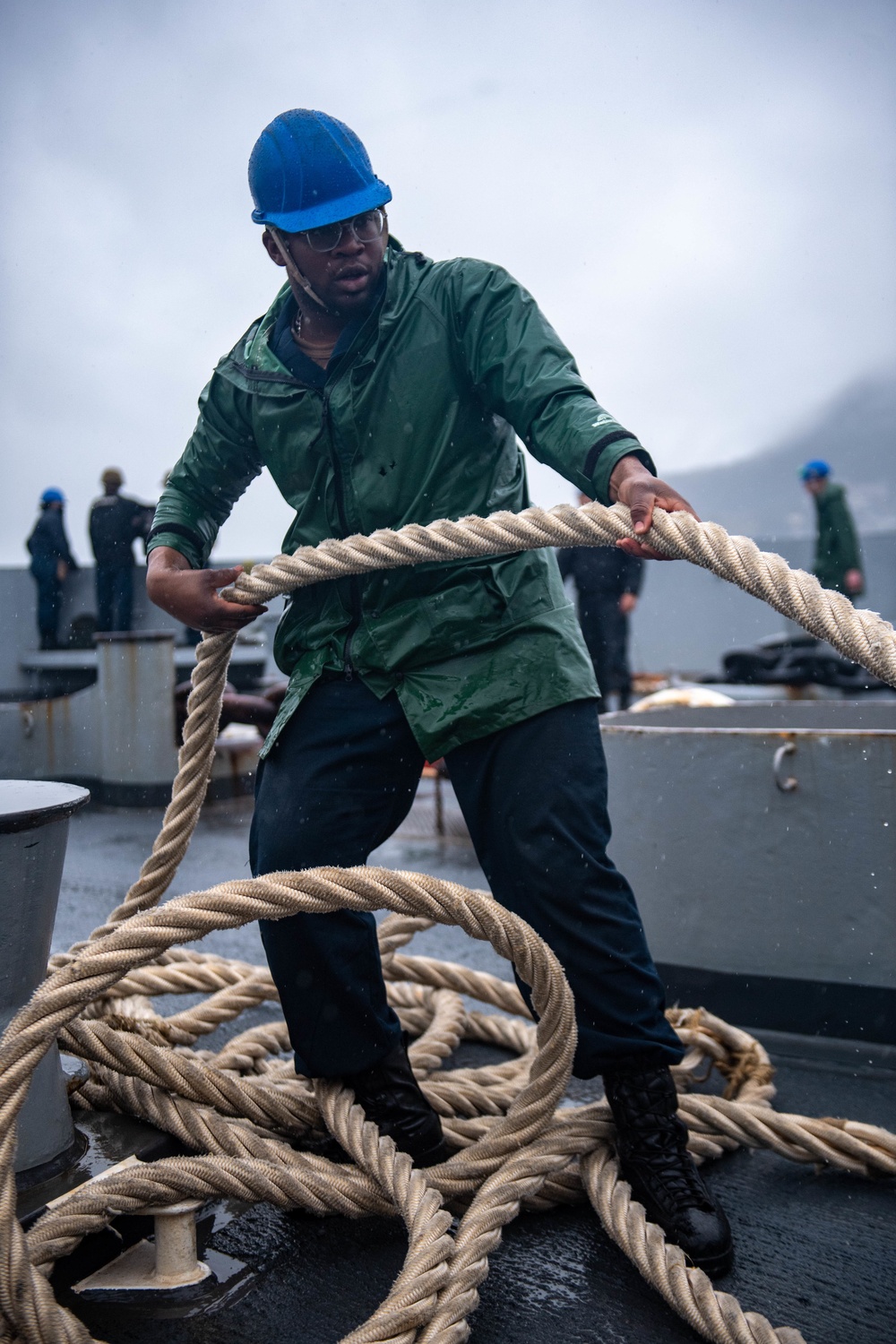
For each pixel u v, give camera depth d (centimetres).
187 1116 195
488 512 199
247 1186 179
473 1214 173
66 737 678
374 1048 199
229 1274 182
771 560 158
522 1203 197
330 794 195
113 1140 196
